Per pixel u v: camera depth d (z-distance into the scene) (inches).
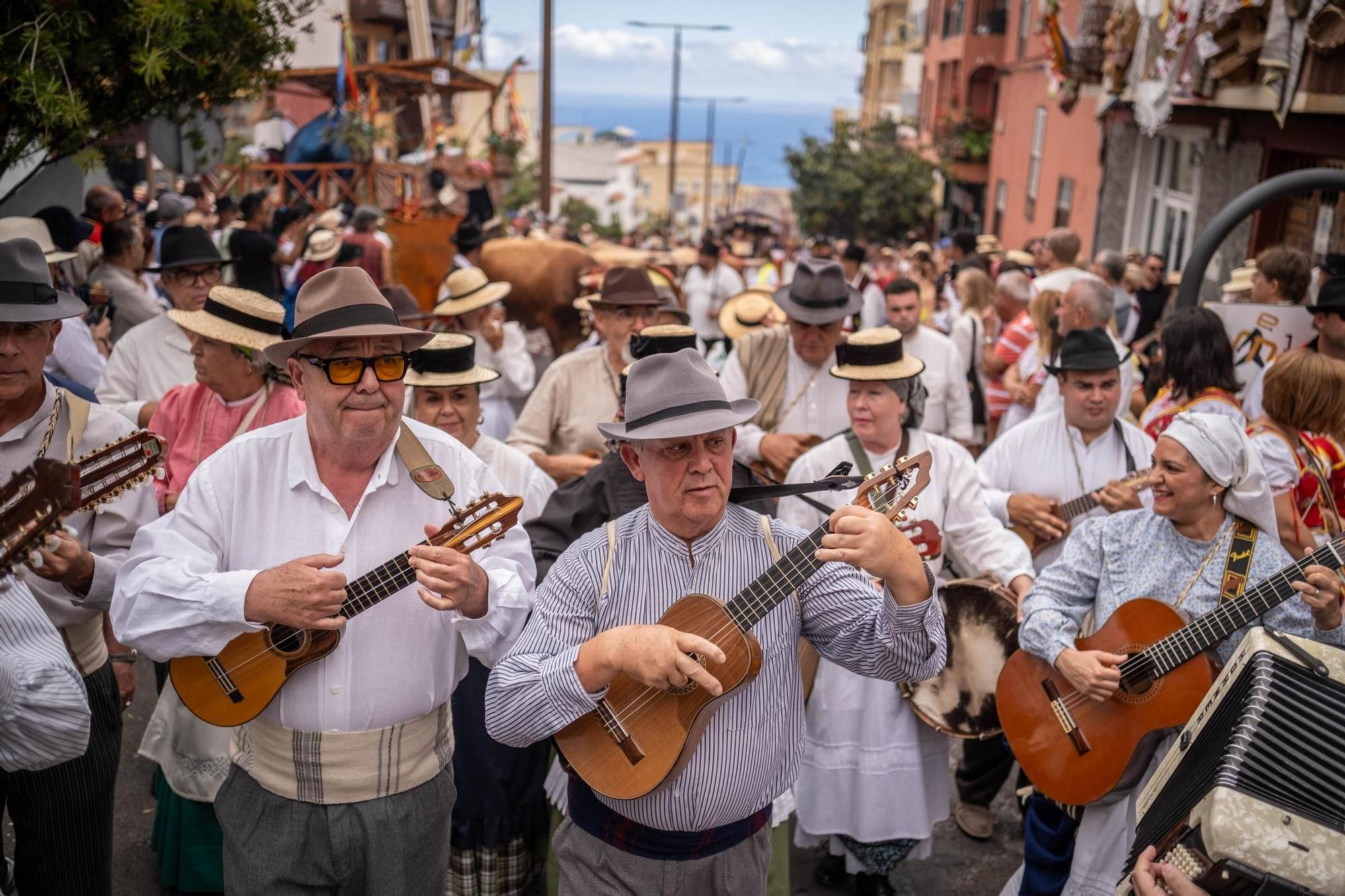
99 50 199.8
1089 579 162.6
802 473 198.7
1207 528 152.9
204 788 176.1
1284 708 105.0
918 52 1694.1
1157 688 150.6
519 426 237.9
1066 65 574.6
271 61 239.0
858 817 186.5
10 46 191.9
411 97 959.0
